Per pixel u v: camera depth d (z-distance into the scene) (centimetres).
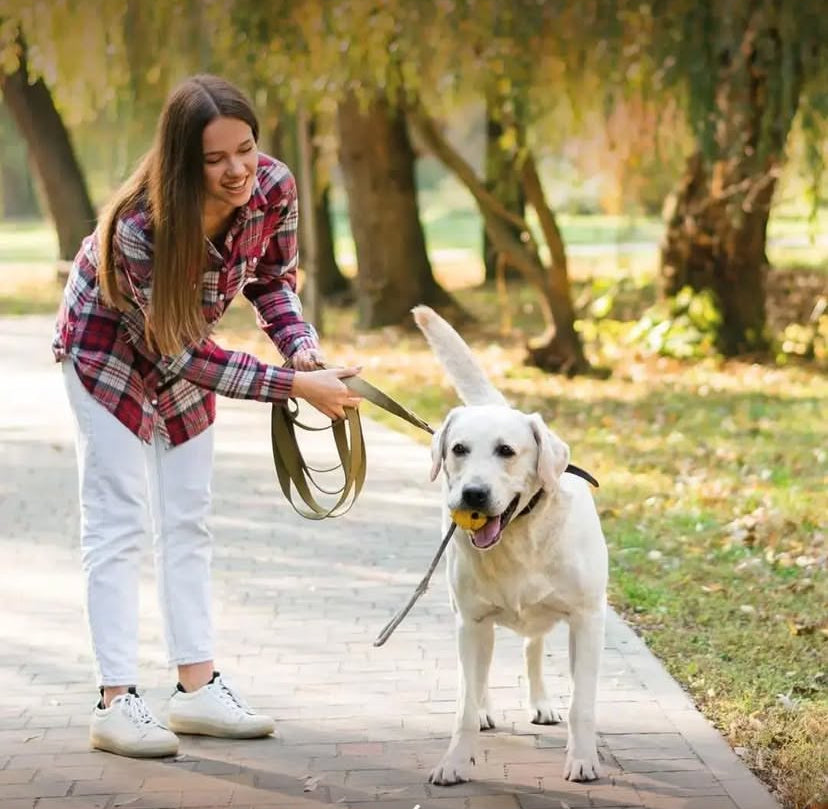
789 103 1488
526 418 497
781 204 1903
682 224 1847
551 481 481
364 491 1048
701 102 1491
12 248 4559
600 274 2988
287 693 602
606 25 1472
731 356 1823
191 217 482
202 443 555
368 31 1495
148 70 1677
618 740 539
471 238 5059
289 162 2355
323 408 526
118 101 1866
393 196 2178
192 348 516
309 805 480
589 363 1748
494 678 627
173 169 482
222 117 477
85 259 530
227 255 513
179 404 544
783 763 510
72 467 1162
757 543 880
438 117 1858
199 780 504
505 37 1484
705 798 482
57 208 2861
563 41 1491
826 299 2028
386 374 1714
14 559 859
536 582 499
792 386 1619
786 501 996
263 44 1547
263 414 1442
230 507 1002
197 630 559
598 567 509
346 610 736
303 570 823
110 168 2809
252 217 511
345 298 2625
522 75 1528
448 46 1508
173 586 557
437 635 688
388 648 667
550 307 1744
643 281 2450
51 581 805
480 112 3005
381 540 896
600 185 2248
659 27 1473
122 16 1633
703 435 1312
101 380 524
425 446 1244
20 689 614
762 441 1274
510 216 1716
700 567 820
